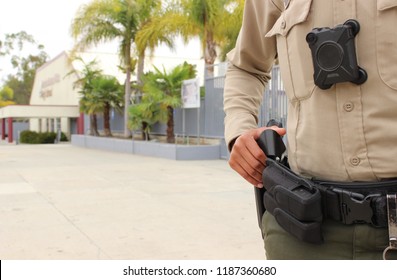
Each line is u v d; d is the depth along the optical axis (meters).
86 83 21.45
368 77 1.14
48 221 5.13
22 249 4.01
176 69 14.55
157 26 17.20
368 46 1.14
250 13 1.52
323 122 1.22
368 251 1.20
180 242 4.20
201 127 14.32
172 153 13.41
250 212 5.54
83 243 4.20
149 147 15.28
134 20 19.02
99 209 5.80
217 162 12.40
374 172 1.15
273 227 1.37
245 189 7.41
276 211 1.30
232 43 15.98
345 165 1.19
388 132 1.13
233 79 1.58
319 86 1.20
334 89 1.19
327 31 1.17
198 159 13.22
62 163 12.59
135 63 20.27
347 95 1.17
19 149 20.22
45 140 31.08
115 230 4.68
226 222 5.00
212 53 15.97
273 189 1.29
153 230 4.67
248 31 1.53
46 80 40.69
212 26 15.53
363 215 1.16
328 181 1.24
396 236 1.11
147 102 15.44
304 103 1.29
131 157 14.71
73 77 31.88
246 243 4.16
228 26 15.34
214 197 6.65
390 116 1.13
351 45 1.14
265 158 1.35
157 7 18.61
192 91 13.54
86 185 8.02
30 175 9.64
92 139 21.59
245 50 1.54
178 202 6.26
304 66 1.26
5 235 4.51
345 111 1.18
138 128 16.67
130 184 8.10
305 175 1.31
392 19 1.11
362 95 1.15
